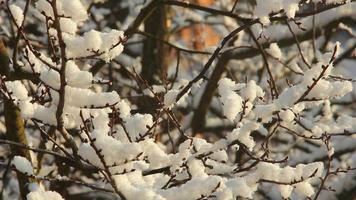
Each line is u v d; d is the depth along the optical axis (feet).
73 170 32.89
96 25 39.63
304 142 36.14
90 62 29.43
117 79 35.94
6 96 16.74
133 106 33.27
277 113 17.98
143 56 38.24
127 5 40.29
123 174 15.28
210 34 48.03
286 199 18.03
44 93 18.19
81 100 15.80
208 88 37.50
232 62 44.01
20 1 34.78
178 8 43.47
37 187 18.70
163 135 35.06
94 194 33.06
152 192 15.23
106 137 14.94
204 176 15.89
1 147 30.40
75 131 25.31
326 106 28.45
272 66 39.68
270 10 18.35
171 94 19.44
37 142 31.27
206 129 40.24
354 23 28.89
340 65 47.06
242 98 18.53
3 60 21.20
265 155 19.15
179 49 25.84
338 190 26.99
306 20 29.04
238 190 16.25
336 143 30.01
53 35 16.30
